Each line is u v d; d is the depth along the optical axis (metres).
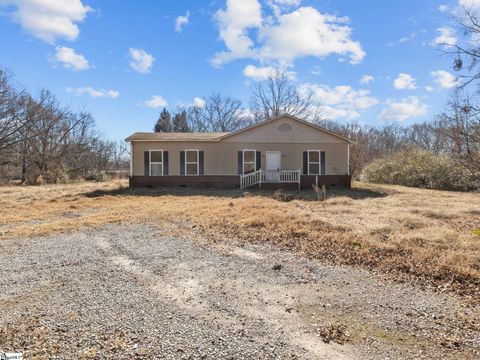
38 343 3.19
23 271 5.41
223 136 19.33
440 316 3.75
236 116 46.81
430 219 9.15
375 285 4.73
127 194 17.12
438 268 5.10
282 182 18.86
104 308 3.99
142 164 19.50
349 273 5.24
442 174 20.34
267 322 3.63
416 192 17.92
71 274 5.24
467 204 12.75
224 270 5.41
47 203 14.37
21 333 3.39
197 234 7.99
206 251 6.54
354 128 36.56
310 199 14.68
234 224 8.70
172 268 5.52
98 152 37.19
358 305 4.07
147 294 4.43
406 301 4.18
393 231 7.43
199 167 19.55
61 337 3.30
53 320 3.68
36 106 30.23
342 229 7.62
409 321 3.65
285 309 3.96
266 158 19.64
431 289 4.55
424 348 3.11
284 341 3.23
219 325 3.55
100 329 3.47
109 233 8.24
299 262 5.82
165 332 3.40
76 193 17.62
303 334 3.37
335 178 19.58
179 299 4.26
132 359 2.92
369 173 26.67
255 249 6.66
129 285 4.76
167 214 10.69
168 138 19.31
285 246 6.83
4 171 31.03
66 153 32.69
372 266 5.52
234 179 19.47
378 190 18.53
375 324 3.59
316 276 5.12
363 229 7.57
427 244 6.37
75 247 6.91
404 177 23.34
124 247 6.87
